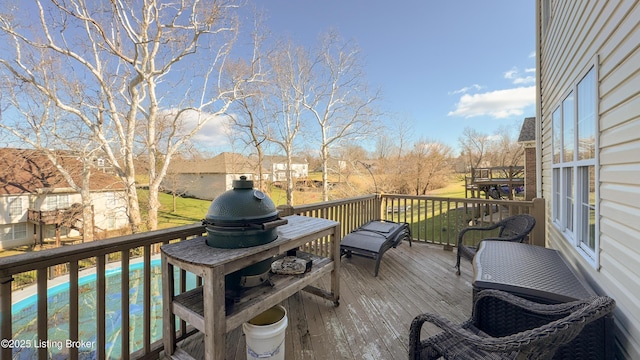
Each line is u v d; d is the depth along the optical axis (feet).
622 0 5.80
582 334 5.39
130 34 39.96
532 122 43.29
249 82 53.21
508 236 11.78
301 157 65.00
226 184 83.05
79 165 45.88
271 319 7.02
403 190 65.62
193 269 5.60
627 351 5.50
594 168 7.45
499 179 48.80
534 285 6.46
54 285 17.39
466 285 11.09
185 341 7.38
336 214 14.84
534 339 3.96
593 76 7.50
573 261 9.66
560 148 11.71
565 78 10.82
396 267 13.12
